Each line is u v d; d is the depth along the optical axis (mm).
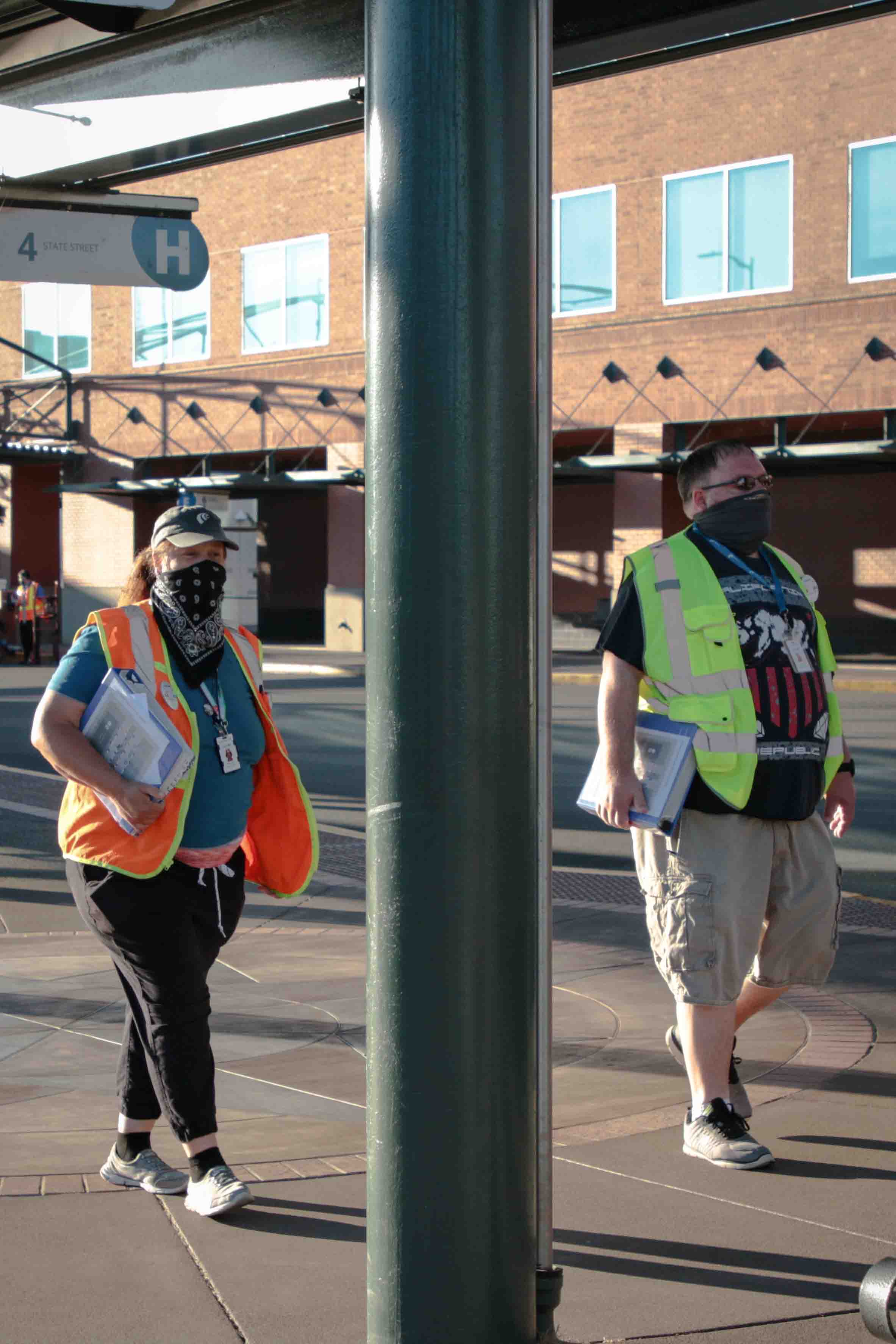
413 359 2510
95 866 3812
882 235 24031
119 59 6672
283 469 33625
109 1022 5875
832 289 24516
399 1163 2543
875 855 9805
